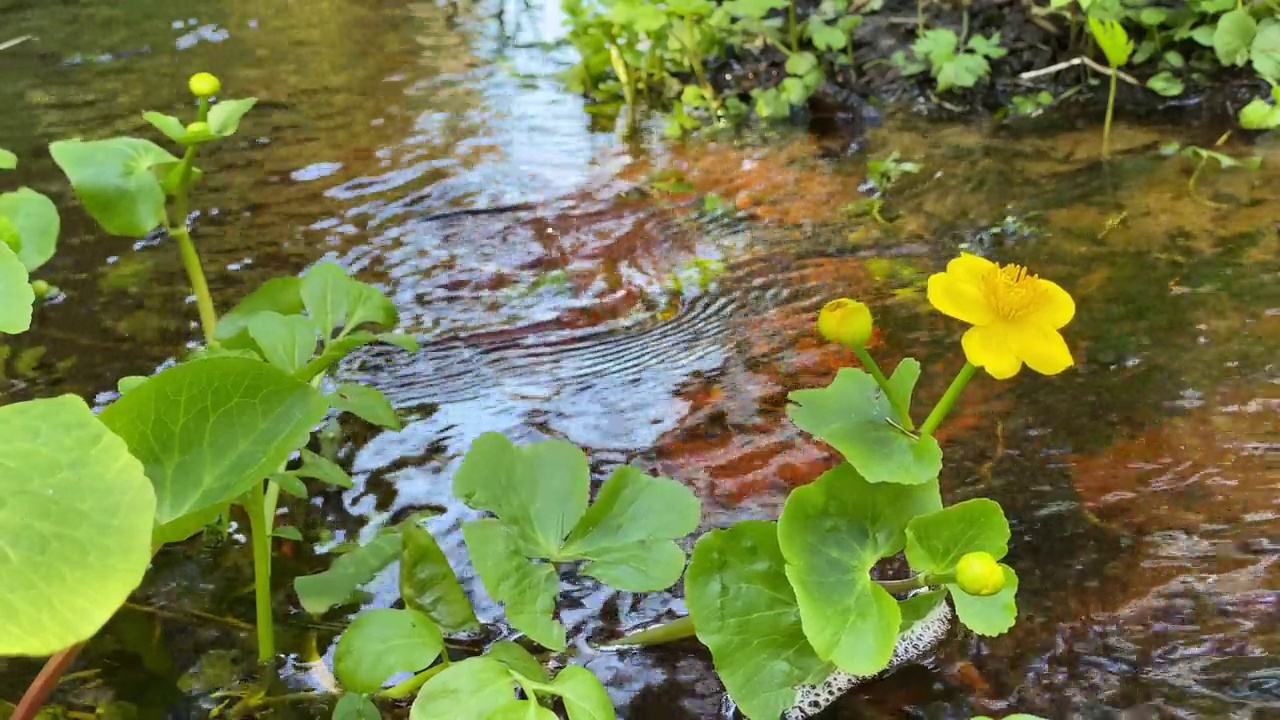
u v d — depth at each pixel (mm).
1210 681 402
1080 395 531
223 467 359
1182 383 535
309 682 400
